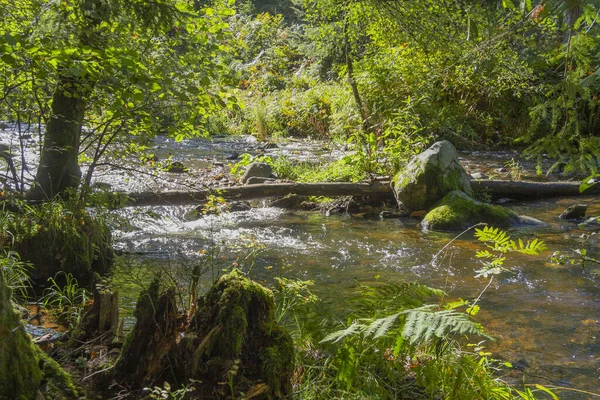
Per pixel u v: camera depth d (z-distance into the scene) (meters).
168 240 6.61
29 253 5.22
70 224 5.41
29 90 5.51
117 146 6.54
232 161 11.91
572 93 2.72
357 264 6.00
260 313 2.67
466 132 14.30
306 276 5.57
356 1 5.05
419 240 6.98
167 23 4.02
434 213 7.70
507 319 4.61
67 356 2.79
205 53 4.58
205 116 5.25
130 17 3.94
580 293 5.18
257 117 17.19
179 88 4.34
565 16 2.74
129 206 7.53
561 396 3.45
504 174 10.81
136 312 2.64
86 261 5.35
